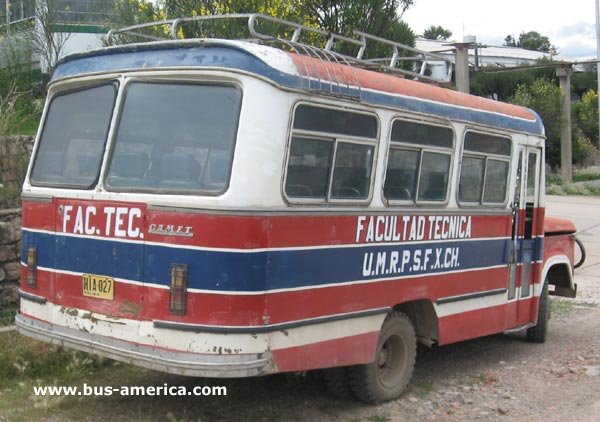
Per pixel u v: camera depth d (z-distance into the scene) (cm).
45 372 685
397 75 757
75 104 614
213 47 539
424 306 698
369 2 1460
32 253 613
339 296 578
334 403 659
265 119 518
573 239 970
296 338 540
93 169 581
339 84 574
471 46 1750
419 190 668
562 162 3625
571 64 3550
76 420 589
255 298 509
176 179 535
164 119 554
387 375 668
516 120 817
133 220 539
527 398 696
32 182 628
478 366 810
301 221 543
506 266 803
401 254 645
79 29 1880
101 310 557
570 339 946
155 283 525
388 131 625
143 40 1218
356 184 598
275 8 1214
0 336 697
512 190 808
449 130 704
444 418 635
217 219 505
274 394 676
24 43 1608
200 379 699
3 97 1235
